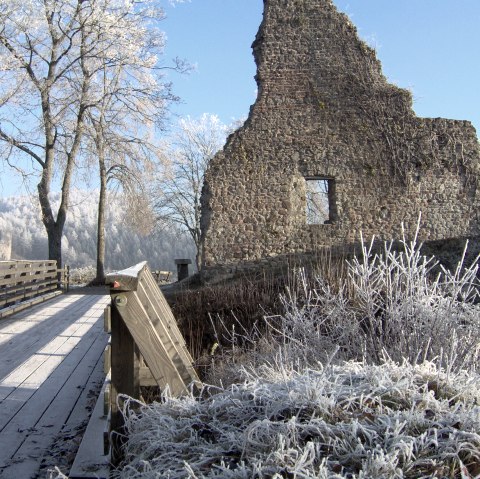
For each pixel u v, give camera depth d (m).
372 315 4.86
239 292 8.59
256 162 16.47
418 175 16.61
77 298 14.52
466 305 4.73
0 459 3.83
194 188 36.88
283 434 2.39
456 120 16.84
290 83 16.73
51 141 24.47
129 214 30.06
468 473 2.19
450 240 15.74
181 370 3.31
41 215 25.44
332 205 16.61
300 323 5.08
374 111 16.69
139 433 2.83
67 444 4.05
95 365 6.48
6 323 9.70
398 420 2.34
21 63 23.39
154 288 4.50
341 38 16.89
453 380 2.91
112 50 24.00
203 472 2.39
